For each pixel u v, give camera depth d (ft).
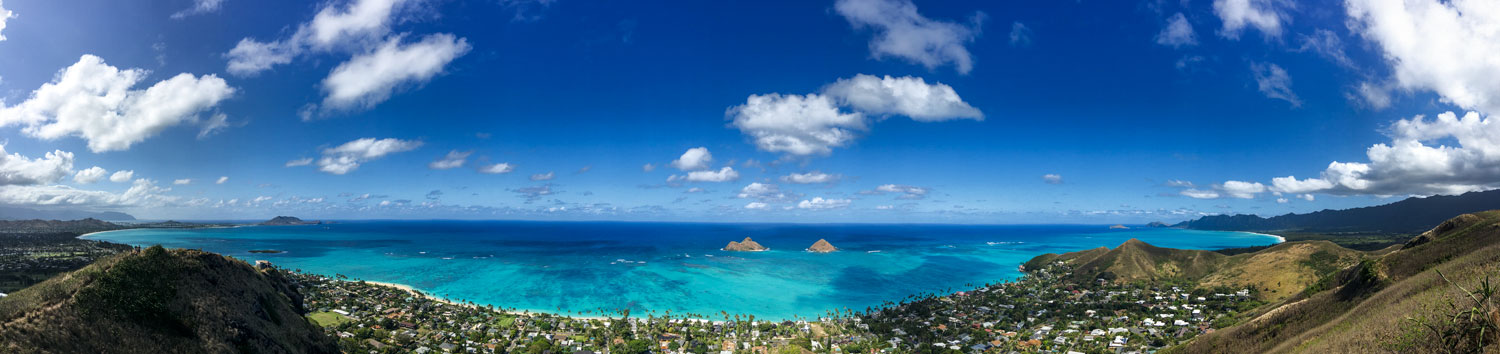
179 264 226.58
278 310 267.39
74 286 188.85
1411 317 136.26
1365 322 187.32
